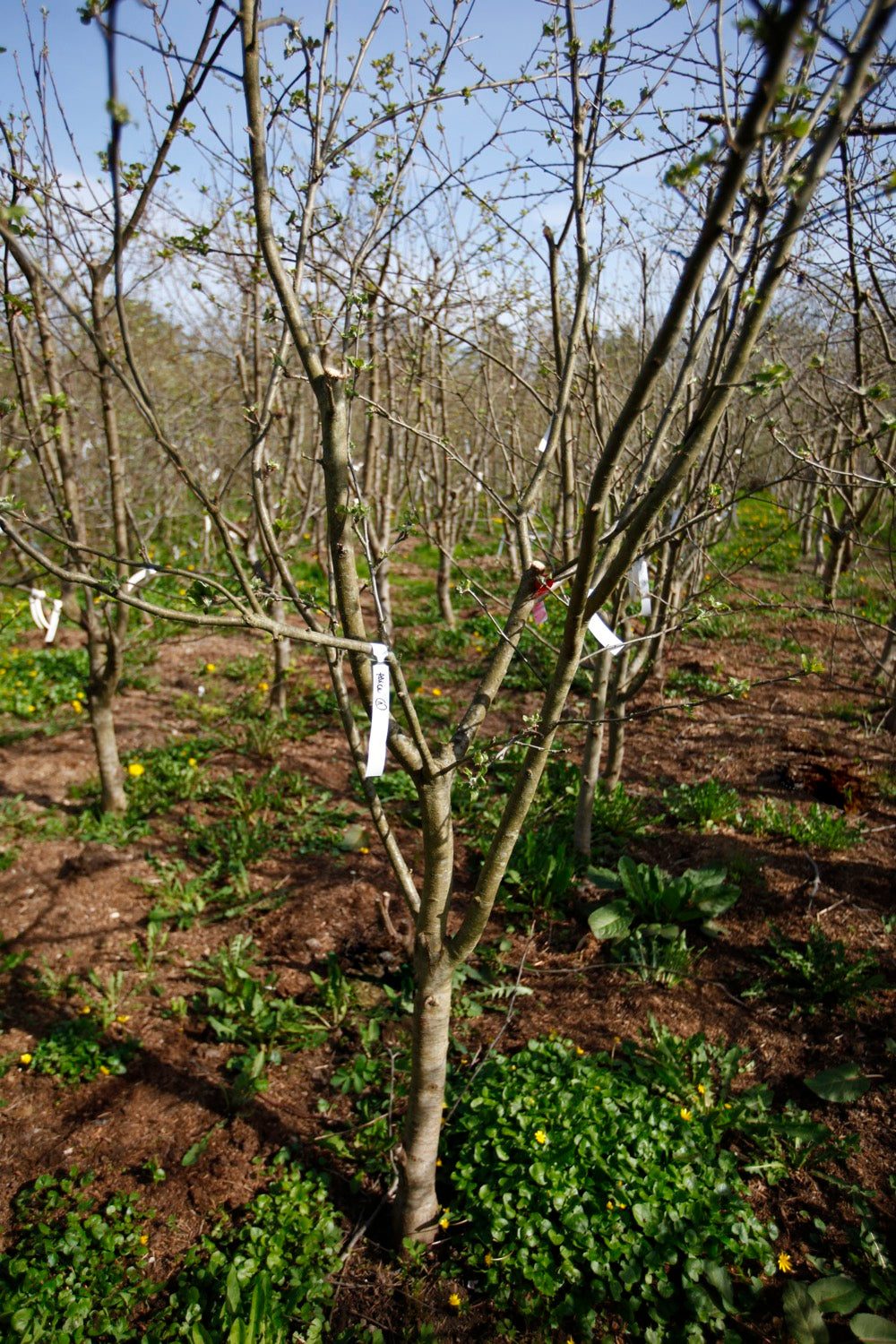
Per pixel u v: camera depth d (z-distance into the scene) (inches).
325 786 219.5
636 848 183.6
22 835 196.5
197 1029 143.0
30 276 98.9
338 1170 118.2
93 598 182.4
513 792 89.9
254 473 97.4
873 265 130.7
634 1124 110.8
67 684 279.7
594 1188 105.0
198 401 328.2
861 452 283.0
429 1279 104.3
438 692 256.8
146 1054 137.3
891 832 184.9
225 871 184.4
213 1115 125.6
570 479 172.2
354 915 166.1
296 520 278.7
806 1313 96.0
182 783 214.8
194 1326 94.0
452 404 349.4
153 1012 146.1
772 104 51.9
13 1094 130.5
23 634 332.2
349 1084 128.9
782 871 171.2
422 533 104.0
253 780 222.5
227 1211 111.6
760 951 152.6
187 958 159.2
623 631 171.3
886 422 72.9
